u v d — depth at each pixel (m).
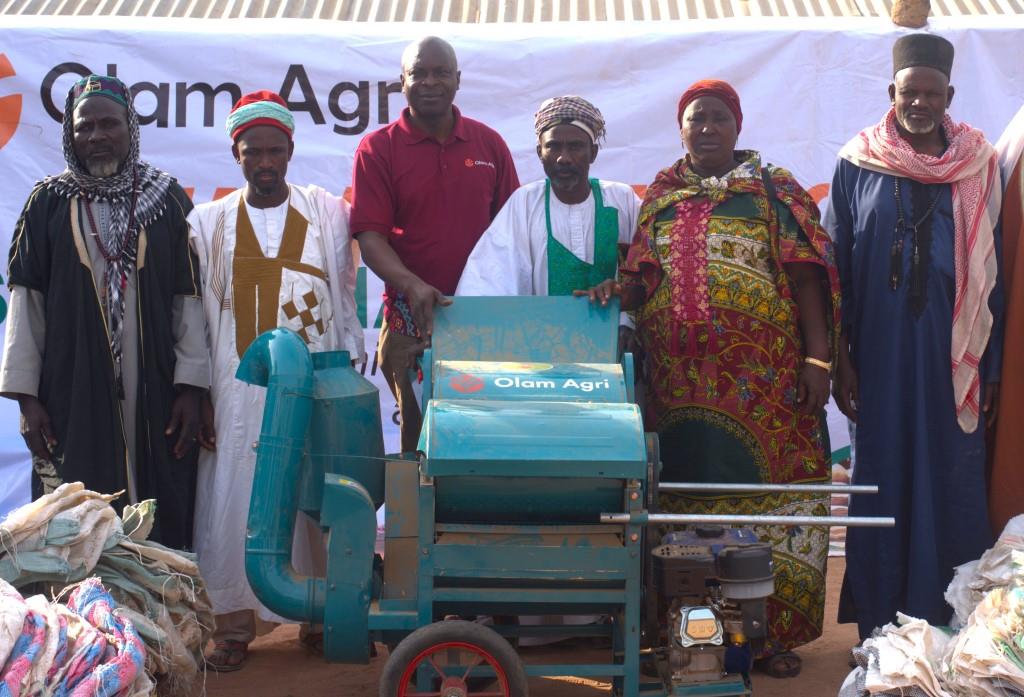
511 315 4.83
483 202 5.70
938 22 7.48
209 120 7.48
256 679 5.20
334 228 5.65
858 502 5.25
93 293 5.20
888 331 5.15
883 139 5.24
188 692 4.48
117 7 8.02
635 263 5.09
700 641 4.26
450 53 5.54
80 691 3.77
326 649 4.38
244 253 5.46
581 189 5.37
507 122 7.57
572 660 5.38
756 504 5.08
